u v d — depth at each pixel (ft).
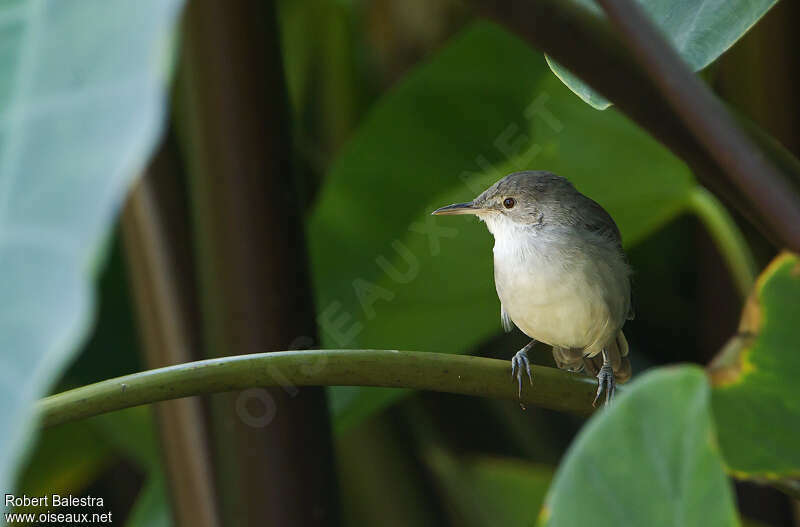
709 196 11.32
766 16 11.34
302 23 11.58
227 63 11.19
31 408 4.59
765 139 10.99
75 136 5.10
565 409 11.09
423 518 11.50
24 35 5.57
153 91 5.09
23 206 4.98
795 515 11.40
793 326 11.00
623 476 9.57
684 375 9.68
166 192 11.29
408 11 11.62
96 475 11.62
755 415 11.02
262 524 11.19
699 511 9.45
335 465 11.21
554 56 10.11
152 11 5.26
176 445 11.25
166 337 11.27
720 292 11.43
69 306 4.72
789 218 8.14
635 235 11.37
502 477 11.50
